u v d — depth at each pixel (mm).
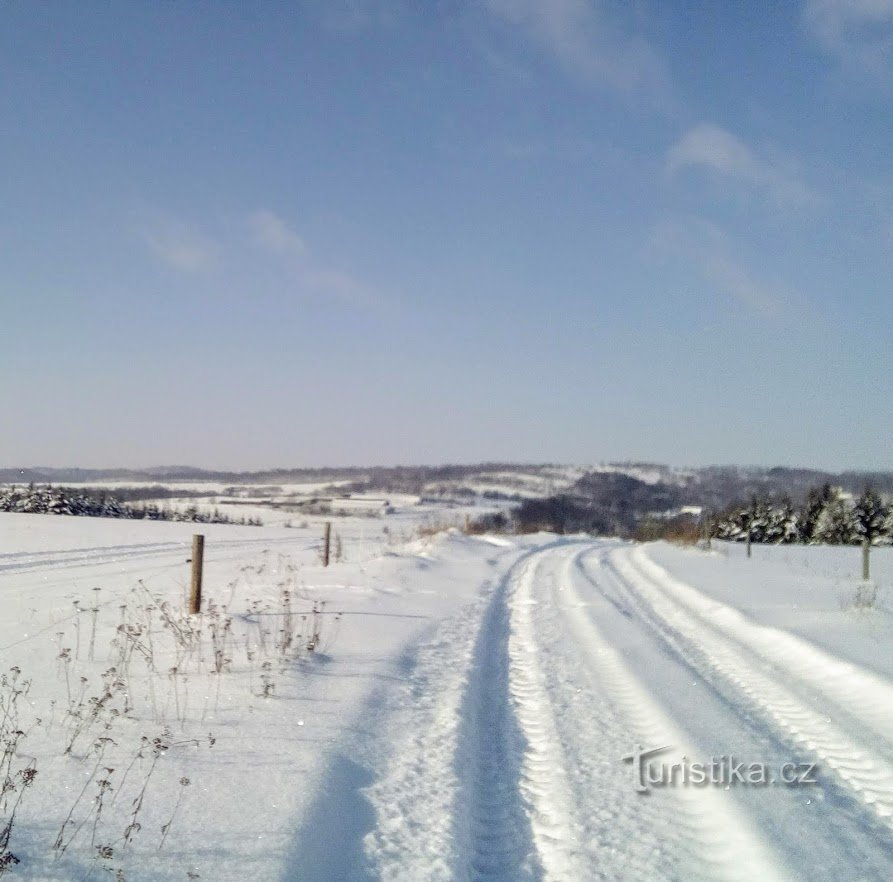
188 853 4203
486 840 5109
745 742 6934
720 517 66000
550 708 8141
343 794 5383
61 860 3939
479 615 14602
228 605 12914
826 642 10680
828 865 4570
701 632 13086
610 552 38219
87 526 41750
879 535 55562
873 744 6781
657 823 5266
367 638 10961
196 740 5977
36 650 8742
